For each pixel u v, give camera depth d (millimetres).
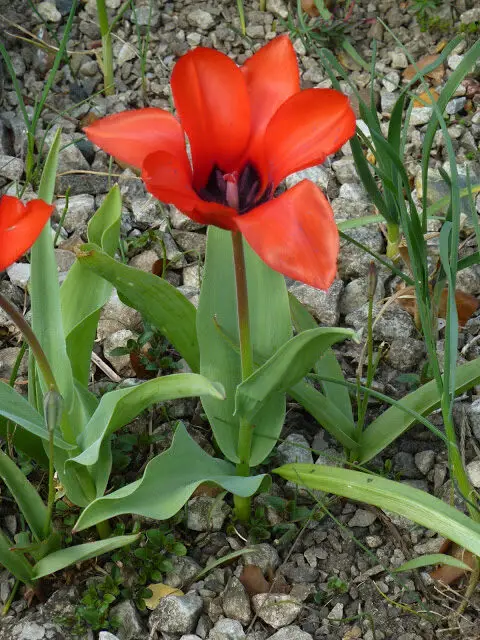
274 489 688
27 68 1021
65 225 859
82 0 1085
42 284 636
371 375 670
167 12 1084
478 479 681
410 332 769
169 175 491
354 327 781
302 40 938
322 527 670
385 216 786
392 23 1047
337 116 497
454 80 694
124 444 697
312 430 725
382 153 744
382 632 620
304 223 475
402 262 822
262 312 651
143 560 646
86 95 996
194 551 661
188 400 729
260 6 1081
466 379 665
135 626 621
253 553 649
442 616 625
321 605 636
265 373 591
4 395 600
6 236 452
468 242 830
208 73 511
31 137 864
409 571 646
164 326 660
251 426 626
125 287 632
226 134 523
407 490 586
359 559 655
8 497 681
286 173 508
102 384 748
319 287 468
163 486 595
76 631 619
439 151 918
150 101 998
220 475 626
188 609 618
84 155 935
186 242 848
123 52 1030
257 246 472
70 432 614
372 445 679
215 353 647
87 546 611
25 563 617
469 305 782
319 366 695
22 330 553
